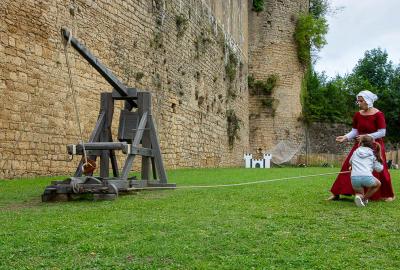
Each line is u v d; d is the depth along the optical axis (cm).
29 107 1240
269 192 862
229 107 3206
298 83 4056
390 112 5572
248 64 3894
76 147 792
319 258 398
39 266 380
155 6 1981
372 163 702
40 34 1292
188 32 2394
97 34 1556
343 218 575
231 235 474
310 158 4078
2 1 1171
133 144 847
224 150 3067
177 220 555
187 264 385
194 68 2484
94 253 416
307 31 4028
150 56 1928
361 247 436
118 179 816
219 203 702
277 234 484
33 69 1260
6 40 1177
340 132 4344
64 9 1392
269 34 3928
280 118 3925
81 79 1456
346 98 4766
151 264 385
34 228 509
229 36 3244
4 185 990
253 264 382
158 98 1994
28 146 1228
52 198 745
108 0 1623
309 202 721
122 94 895
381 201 736
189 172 1723
